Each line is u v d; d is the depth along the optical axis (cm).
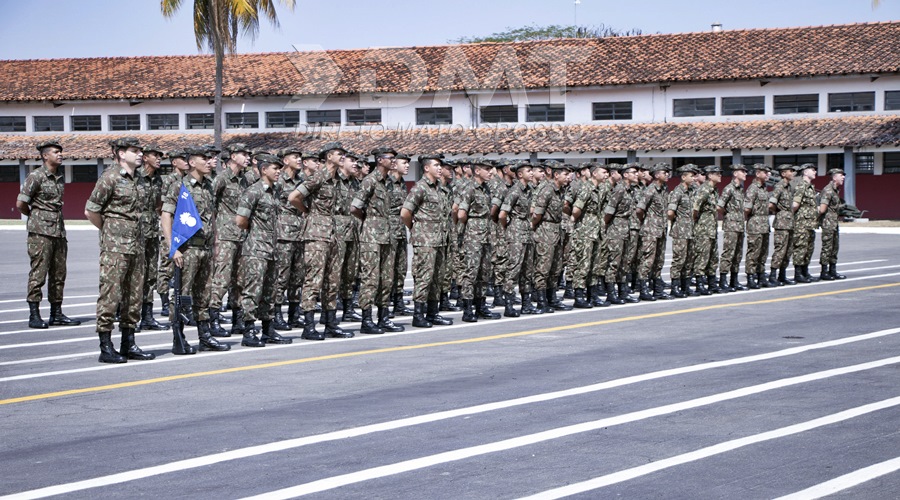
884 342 1141
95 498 600
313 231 1198
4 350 1138
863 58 3741
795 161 3906
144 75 4594
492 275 1550
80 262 2478
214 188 1223
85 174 4691
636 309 1496
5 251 2861
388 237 1259
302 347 1148
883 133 3597
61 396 881
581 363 1020
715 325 1299
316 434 742
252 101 4362
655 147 3750
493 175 1423
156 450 703
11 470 658
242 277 1272
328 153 1188
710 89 3903
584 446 704
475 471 648
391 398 860
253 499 595
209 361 1055
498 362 1031
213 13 3775
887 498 592
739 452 687
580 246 1507
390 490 611
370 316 1255
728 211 1733
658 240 1625
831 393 866
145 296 1301
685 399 846
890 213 3856
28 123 4647
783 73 3762
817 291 1711
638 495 598
